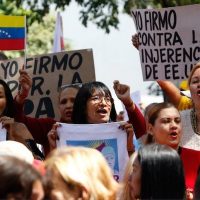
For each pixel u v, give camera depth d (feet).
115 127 23.72
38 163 19.20
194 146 23.97
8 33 33.06
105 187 15.90
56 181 15.76
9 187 13.76
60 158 15.92
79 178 15.70
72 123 24.59
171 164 16.66
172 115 22.97
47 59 32.32
